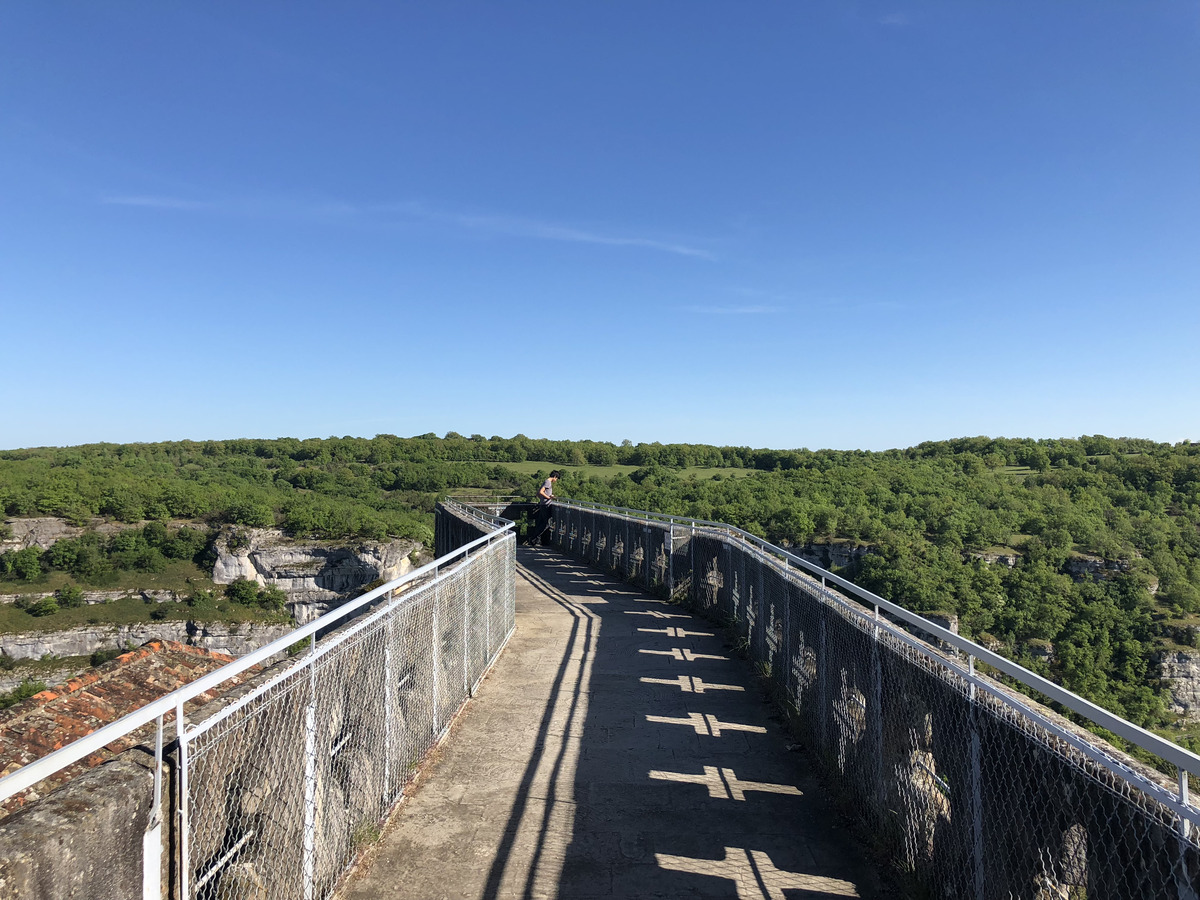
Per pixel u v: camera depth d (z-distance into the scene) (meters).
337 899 3.35
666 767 4.86
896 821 3.59
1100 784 2.09
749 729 5.56
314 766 3.15
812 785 4.59
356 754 3.70
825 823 4.10
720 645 8.16
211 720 2.36
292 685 2.96
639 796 4.43
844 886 3.45
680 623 9.34
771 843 3.87
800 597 5.59
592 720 5.76
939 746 3.17
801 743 5.24
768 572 6.78
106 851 1.85
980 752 2.80
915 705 3.43
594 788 4.54
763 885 3.46
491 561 7.39
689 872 3.57
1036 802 2.41
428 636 5.04
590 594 11.66
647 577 12.15
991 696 2.72
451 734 5.46
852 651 4.32
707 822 4.09
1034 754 2.43
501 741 5.32
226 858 2.46
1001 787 2.64
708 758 5.01
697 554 10.30
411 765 4.62
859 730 4.17
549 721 5.74
